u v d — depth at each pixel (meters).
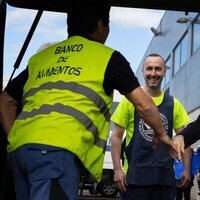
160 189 3.89
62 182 2.36
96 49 2.62
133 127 3.96
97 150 2.53
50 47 2.80
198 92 19.42
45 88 2.55
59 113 2.45
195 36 20.98
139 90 2.56
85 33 2.73
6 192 2.76
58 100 2.49
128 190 3.95
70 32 2.78
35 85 2.62
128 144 3.98
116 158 4.14
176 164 6.16
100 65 2.56
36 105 2.54
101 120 2.55
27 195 2.50
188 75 21.88
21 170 2.50
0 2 2.55
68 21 2.79
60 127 2.42
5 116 2.79
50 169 2.37
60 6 3.18
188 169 4.21
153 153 3.87
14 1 3.12
